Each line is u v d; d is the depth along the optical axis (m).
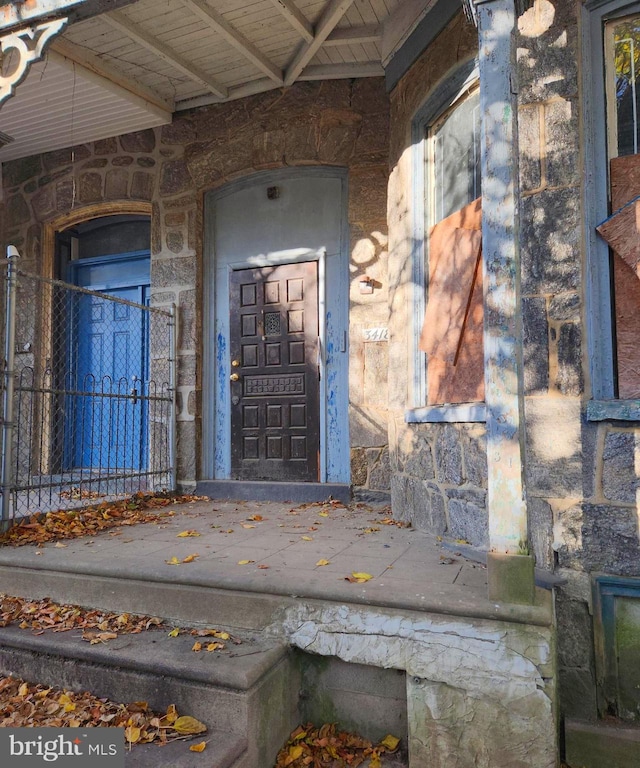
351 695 2.61
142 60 4.93
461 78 3.62
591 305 2.75
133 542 3.65
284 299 5.59
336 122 5.26
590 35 2.83
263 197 5.68
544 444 2.77
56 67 4.73
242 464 5.64
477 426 3.21
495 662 2.29
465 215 3.61
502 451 2.36
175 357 5.72
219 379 5.80
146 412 6.16
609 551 2.62
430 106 3.97
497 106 2.40
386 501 5.00
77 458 6.50
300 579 2.72
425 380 4.07
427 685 2.38
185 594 2.81
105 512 4.55
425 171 4.11
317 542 3.57
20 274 4.14
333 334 5.39
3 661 2.78
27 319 6.41
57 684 2.65
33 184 6.46
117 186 6.06
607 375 2.73
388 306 4.82
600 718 2.60
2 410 4.41
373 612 2.48
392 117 4.59
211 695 2.34
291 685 2.61
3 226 6.59
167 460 5.68
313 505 5.04
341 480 5.31
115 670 2.53
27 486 4.19
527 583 2.32
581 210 2.76
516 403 2.35
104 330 6.66
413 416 3.93
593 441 2.67
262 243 5.66
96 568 3.05
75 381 6.18
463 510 3.34
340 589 2.57
